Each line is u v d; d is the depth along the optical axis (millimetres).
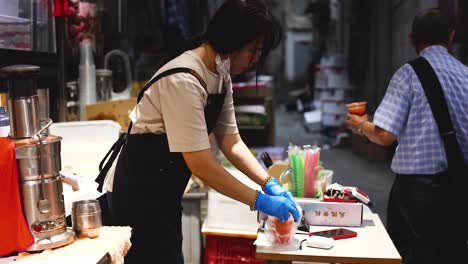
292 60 15086
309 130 9219
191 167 1757
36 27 2797
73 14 3529
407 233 2486
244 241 2855
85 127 2951
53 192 1499
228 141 2127
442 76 2375
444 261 2439
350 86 7992
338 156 6652
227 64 1777
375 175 5480
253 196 1823
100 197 2350
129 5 4742
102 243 1536
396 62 5777
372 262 1834
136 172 1883
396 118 2398
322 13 10508
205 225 2920
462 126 2385
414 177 2406
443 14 2479
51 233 1499
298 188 2357
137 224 1928
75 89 3588
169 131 1738
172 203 1952
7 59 2498
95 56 3928
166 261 1950
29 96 1474
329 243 1913
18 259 1420
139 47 4980
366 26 7195
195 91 1722
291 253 1872
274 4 14828
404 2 5320
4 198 1412
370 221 2264
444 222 2396
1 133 1668
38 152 1459
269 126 5215
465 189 2342
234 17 1683
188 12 4949
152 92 1806
